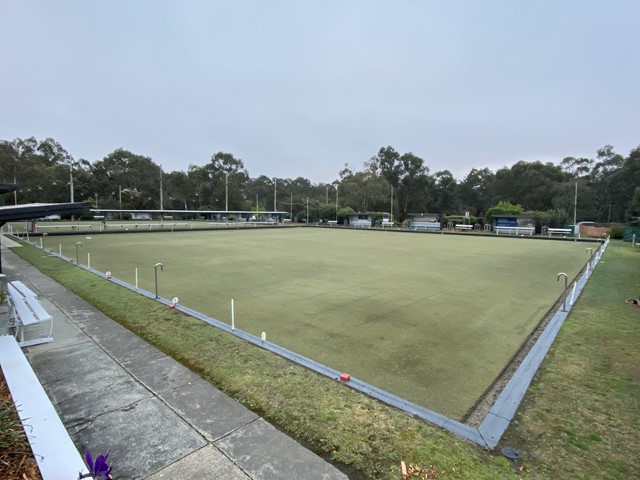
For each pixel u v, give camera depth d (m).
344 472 2.35
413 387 3.87
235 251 16.95
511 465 2.48
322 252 16.81
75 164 71.19
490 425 2.99
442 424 2.97
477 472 2.38
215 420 2.93
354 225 46.75
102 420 2.89
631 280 9.91
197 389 3.44
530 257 15.53
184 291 8.44
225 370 3.88
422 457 2.52
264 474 2.31
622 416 3.16
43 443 2.36
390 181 64.44
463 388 3.86
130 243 20.55
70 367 3.89
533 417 3.14
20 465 2.19
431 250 18.20
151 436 2.70
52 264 11.09
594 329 5.62
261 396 3.34
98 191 64.62
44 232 24.59
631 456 2.60
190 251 16.81
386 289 8.80
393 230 37.69
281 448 2.59
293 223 52.34
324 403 3.24
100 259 13.83
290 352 4.46
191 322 5.57
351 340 5.29
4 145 59.78
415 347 5.04
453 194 70.06
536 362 4.34
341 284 9.36
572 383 3.80
